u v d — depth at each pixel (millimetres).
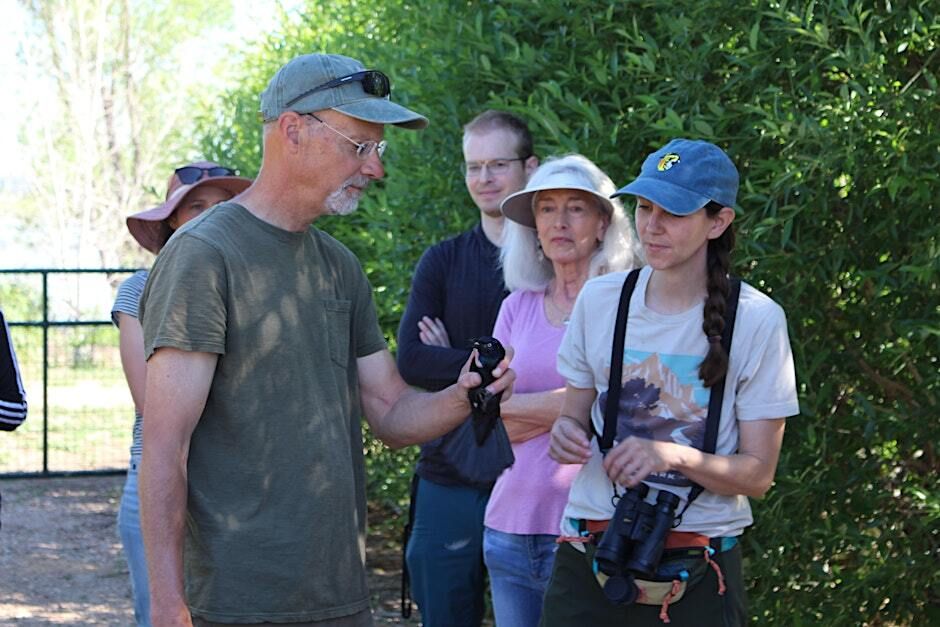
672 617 3475
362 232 7344
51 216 28844
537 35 6047
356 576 3322
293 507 3182
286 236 3264
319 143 3203
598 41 5551
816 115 4820
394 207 6609
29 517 10320
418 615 7387
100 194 28641
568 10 5672
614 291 3588
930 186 4641
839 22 4910
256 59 11609
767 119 4812
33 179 28672
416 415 3477
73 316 13547
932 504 4707
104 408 13406
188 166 4793
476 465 4359
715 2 4988
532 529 4348
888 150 4602
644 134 5277
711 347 3406
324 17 10125
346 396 3352
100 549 9344
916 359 4980
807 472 4996
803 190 4688
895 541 5020
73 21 28031
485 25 6191
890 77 4879
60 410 13242
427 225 6418
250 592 3137
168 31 29156
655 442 3363
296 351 3227
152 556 3057
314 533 3195
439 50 6293
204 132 12867
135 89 28828
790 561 5113
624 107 5562
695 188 3383
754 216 4887
